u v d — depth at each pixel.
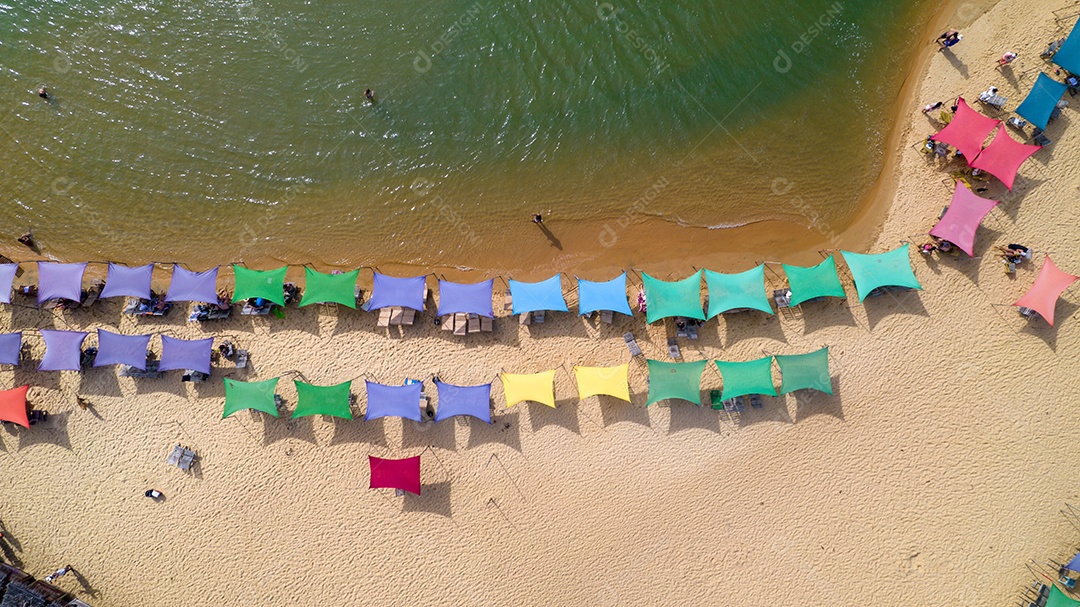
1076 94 25.67
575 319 25.70
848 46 27.03
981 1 26.73
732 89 27.11
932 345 24.69
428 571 24.33
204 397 25.52
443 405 24.25
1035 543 23.17
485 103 27.53
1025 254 24.58
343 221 27.19
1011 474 23.69
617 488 24.53
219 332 26.05
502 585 24.16
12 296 26.52
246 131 27.66
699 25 27.36
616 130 27.16
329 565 24.45
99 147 27.59
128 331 26.05
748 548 23.97
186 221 27.27
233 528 24.75
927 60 26.62
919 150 26.06
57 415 25.59
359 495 24.77
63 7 28.12
